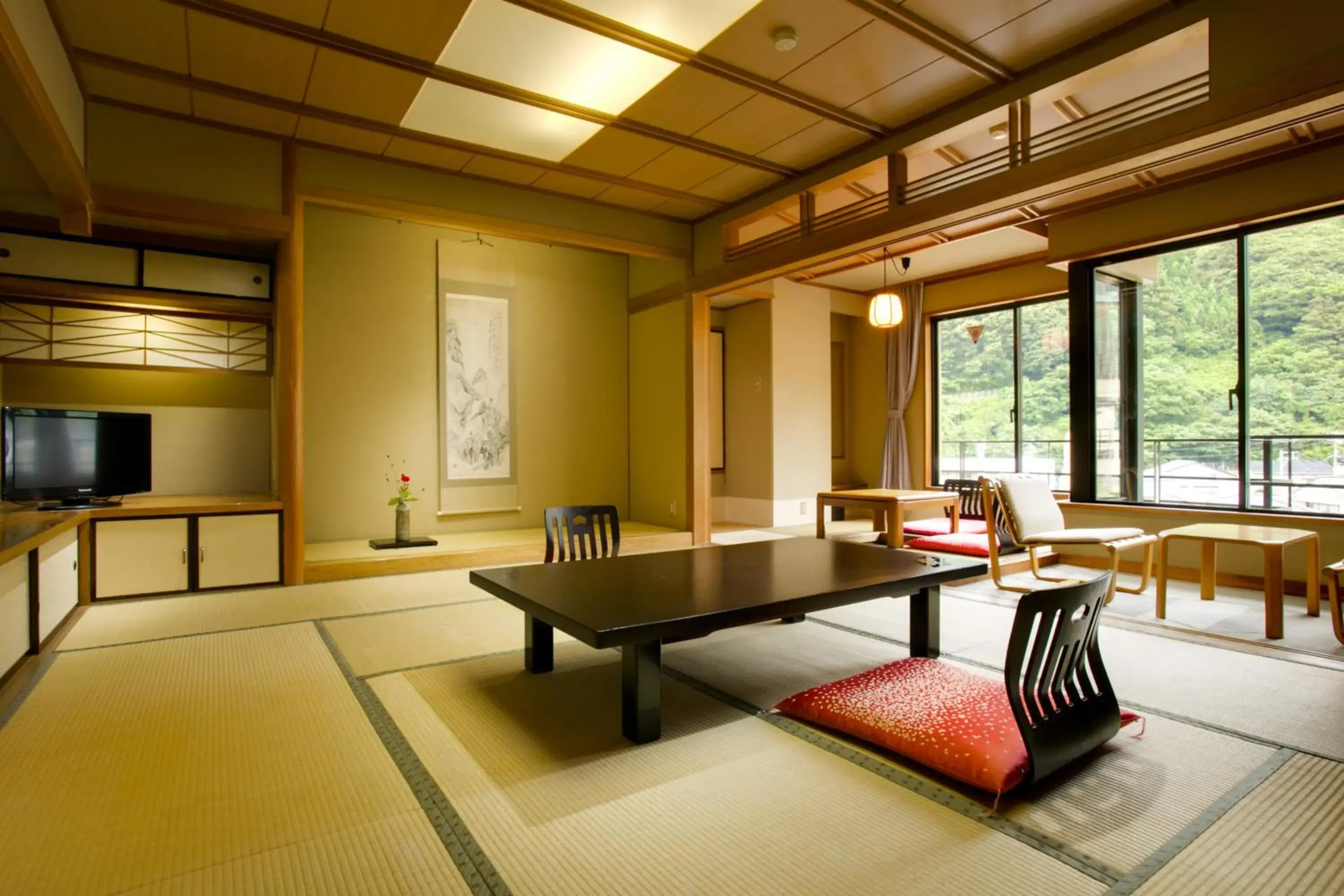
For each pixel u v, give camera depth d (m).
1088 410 5.01
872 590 2.42
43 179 3.32
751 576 2.56
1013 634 1.62
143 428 4.10
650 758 1.89
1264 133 2.80
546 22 3.07
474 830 1.52
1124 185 4.53
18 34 2.33
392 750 1.93
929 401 7.57
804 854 1.44
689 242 5.88
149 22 3.00
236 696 2.33
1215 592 4.05
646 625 1.87
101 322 4.16
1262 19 2.67
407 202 4.56
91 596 3.63
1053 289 6.37
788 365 7.30
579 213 5.30
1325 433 4.14
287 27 3.07
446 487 5.62
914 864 1.40
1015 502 4.13
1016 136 3.53
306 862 1.40
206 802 1.64
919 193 4.02
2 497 3.53
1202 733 2.04
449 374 5.63
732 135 4.18
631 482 6.66
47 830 1.51
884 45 3.24
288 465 4.14
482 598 3.84
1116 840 1.48
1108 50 3.14
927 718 1.89
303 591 3.98
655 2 2.95
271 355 4.63
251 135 4.05
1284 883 1.34
